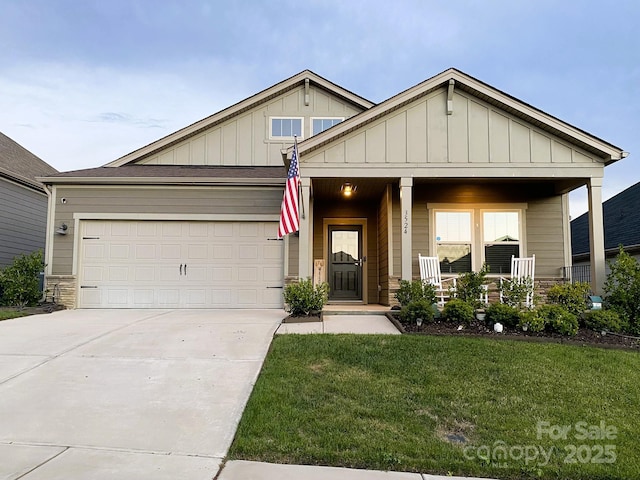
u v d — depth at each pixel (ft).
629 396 14.39
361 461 10.34
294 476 9.66
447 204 33.96
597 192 28.12
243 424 12.06
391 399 13.73
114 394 14.15
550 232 33.83
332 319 26.18
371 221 38.34
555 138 28.63
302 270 27.78
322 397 13.82
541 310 22.72
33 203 45.52
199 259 33.17
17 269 31.42
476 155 28.66
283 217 25.45
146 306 32.76
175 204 33.32
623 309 23.79
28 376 15.62
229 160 42.68
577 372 16.37
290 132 43.09
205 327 23.30
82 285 32.83
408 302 26.25
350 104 43.45
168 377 15.62
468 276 25.67
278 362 16.90
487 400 13.76
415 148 28.73
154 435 11.53
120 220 33.30
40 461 10.07
